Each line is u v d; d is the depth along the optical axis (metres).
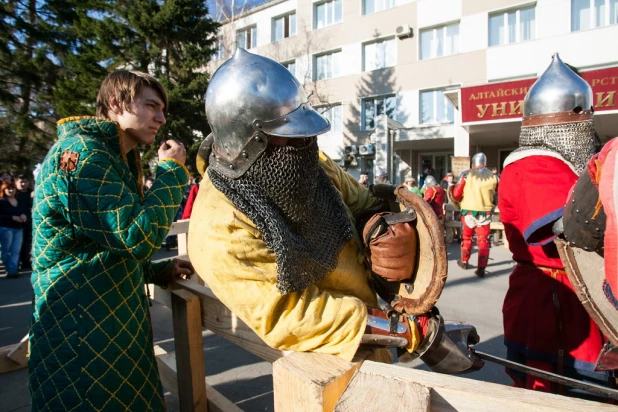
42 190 1.43
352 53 22.22
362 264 1.66
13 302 5.54
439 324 1.36
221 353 3.68
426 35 19.98
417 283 1.39
